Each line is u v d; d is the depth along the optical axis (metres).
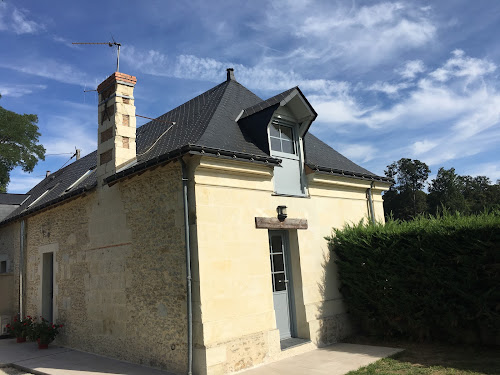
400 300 6.86
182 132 7.69
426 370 5.38
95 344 7.66
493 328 5.93
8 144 22.03
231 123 7.54
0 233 13.16
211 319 5.62
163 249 6.26
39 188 15.62
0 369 7.23
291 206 7.40
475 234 5.96
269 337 6.30
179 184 6.12
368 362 5.90
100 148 8.17
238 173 6.47
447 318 6.36
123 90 7.98
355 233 7.70
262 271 6.53
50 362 7.19
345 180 8.61
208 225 5.90
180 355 5.70
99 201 7.98
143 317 6.50
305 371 5.63
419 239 6.57
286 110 7.80
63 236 9.23
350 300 7.79
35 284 10.40
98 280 7.74
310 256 7.57
